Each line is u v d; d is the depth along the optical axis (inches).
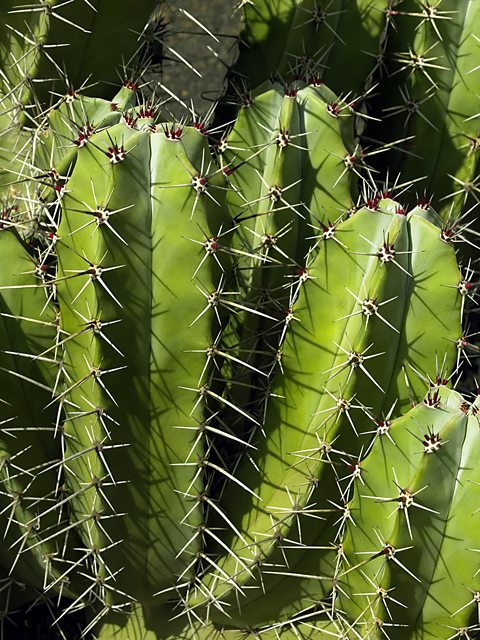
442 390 47.3
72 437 48.6
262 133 50.6
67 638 51.5
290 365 49.0
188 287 47.2
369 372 48.1
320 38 53.2
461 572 47.1
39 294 48.8
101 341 46.9
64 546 49.6
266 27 52.7
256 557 48.7
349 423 48.5
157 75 65.8
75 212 47.0
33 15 51.5
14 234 48.8
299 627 50.1
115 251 46.6
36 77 51.8
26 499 49.0
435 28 53.6
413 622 48.1
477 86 54.4
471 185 54.9
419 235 48.3
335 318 48.5
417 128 54.9
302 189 50.4
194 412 48.1
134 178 46.6
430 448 46.2
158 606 50.9
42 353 48.8
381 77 55.6
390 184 56.0
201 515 49.1
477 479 46.5
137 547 49.3
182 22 66.6
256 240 50.7
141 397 47.8
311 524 49.2
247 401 51.5
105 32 51.8
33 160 51.0
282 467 49.3
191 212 46.8
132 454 48.2
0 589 50.0
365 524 47.8
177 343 47.5
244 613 50.0
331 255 48.2
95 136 46.8
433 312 48.4
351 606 49.0
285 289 50.8
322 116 49.9
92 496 48.4
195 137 47.3
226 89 54.4
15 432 48.8
